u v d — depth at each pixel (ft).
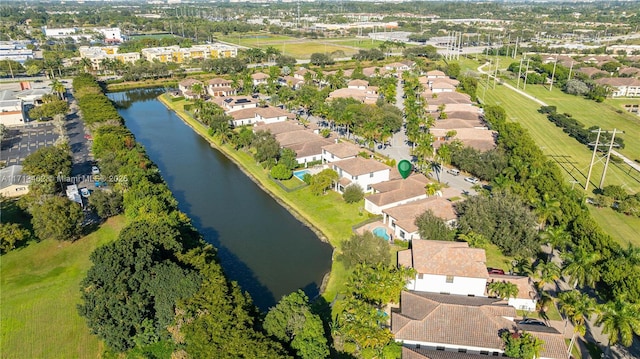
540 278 259.60
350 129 569.64
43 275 292.61
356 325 219.61
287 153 448.65
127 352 226.17
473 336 216.95
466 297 250.98
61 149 440.45
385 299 244.83
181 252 271.28
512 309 229.66
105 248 248.73
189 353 203.62
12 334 241.76
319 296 273.13
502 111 566.36
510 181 362.94
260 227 358.84
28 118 638.53
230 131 547.49
